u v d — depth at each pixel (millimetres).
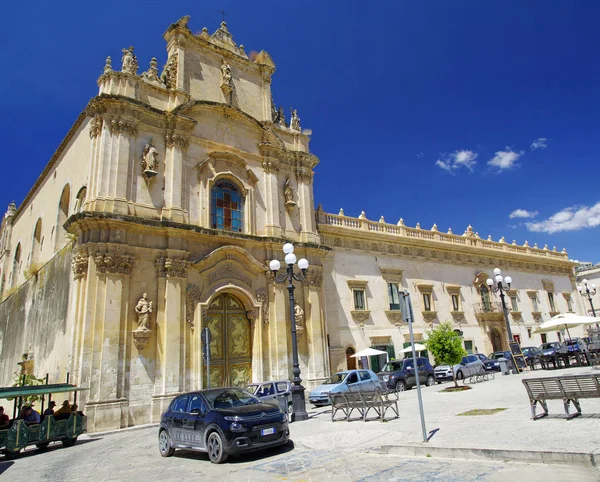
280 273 24750
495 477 7039
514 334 39656
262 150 26609
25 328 27016
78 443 15188
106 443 14656
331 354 27031
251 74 28172
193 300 21281
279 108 29234
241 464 9664
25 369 24297
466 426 10938
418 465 8289
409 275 33219
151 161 21578
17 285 33250
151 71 23344
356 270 30203
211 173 24016
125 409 18156
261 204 25891
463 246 37500
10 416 26266
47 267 24734
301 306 25516
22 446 13164
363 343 28781
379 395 13984
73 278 19656
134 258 19891
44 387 14469
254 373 22844
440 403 16328
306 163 28578
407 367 24812
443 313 34469
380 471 8117
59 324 20891
